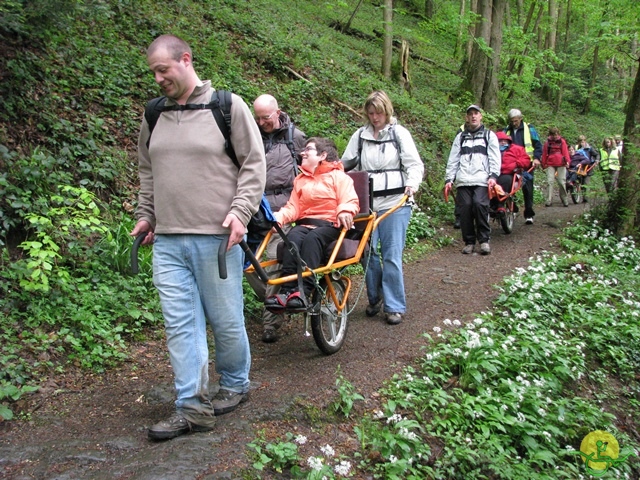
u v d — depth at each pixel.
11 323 4.52
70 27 7.21
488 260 8.01
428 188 10.67
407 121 12.96
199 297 3.35
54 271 5.13
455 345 4.72
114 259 5.59
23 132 6.10
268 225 4.44
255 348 4.89
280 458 3.13
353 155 5.55
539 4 24.00
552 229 9.92
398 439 3.47
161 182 3.21
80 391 4.04
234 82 9.82
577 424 4.49
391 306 5.40
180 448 3.11
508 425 4.05
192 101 3.20
